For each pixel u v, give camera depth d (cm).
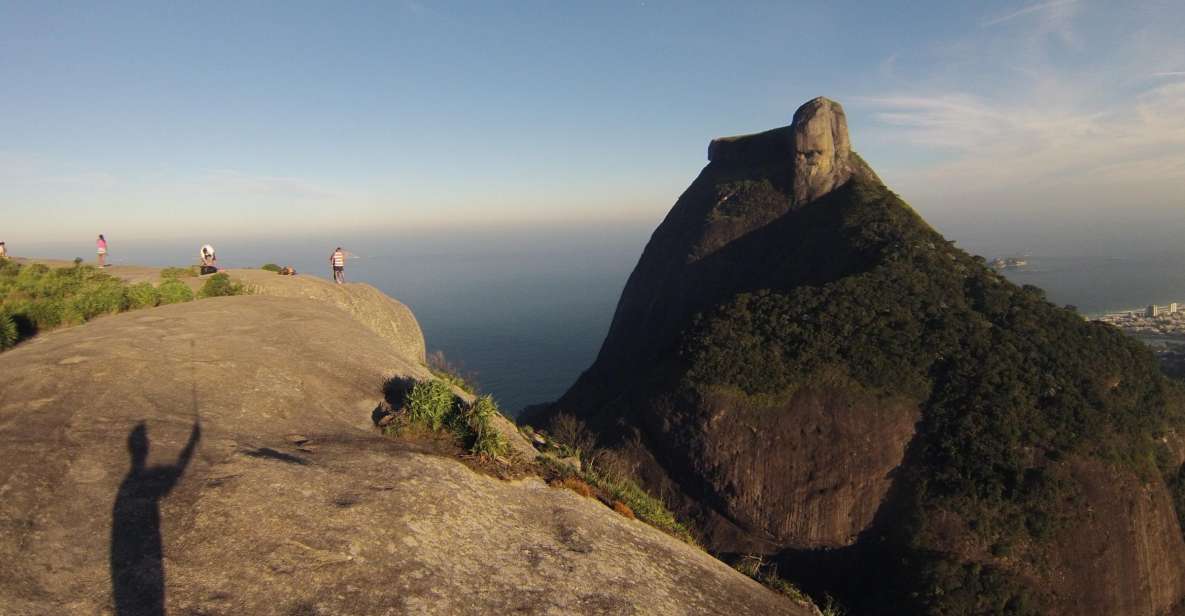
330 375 969
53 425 639
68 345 909
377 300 2334
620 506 869
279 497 562
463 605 495
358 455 695
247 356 955
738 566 1003
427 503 617
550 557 623
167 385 790
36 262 2472
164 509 520
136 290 1517
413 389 872
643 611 585
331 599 458
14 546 455
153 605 421
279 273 2297
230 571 464
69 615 401
